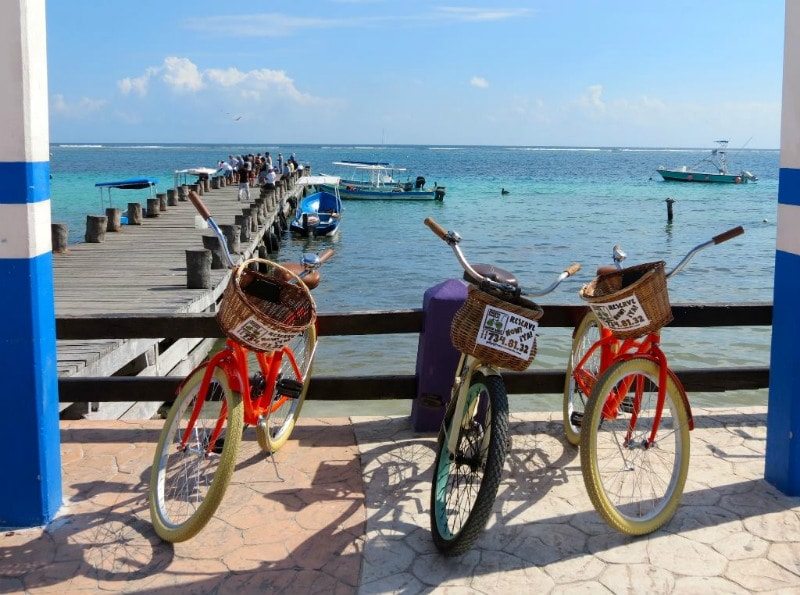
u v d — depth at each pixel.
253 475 4.19
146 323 4.87
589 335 4.54
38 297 3.53
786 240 3.86
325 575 3.26
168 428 3.69
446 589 3.16
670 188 69.19
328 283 19.36
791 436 3.91
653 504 3.84
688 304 5.00
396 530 3.63
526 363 3.21
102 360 7.72
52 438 3.70
